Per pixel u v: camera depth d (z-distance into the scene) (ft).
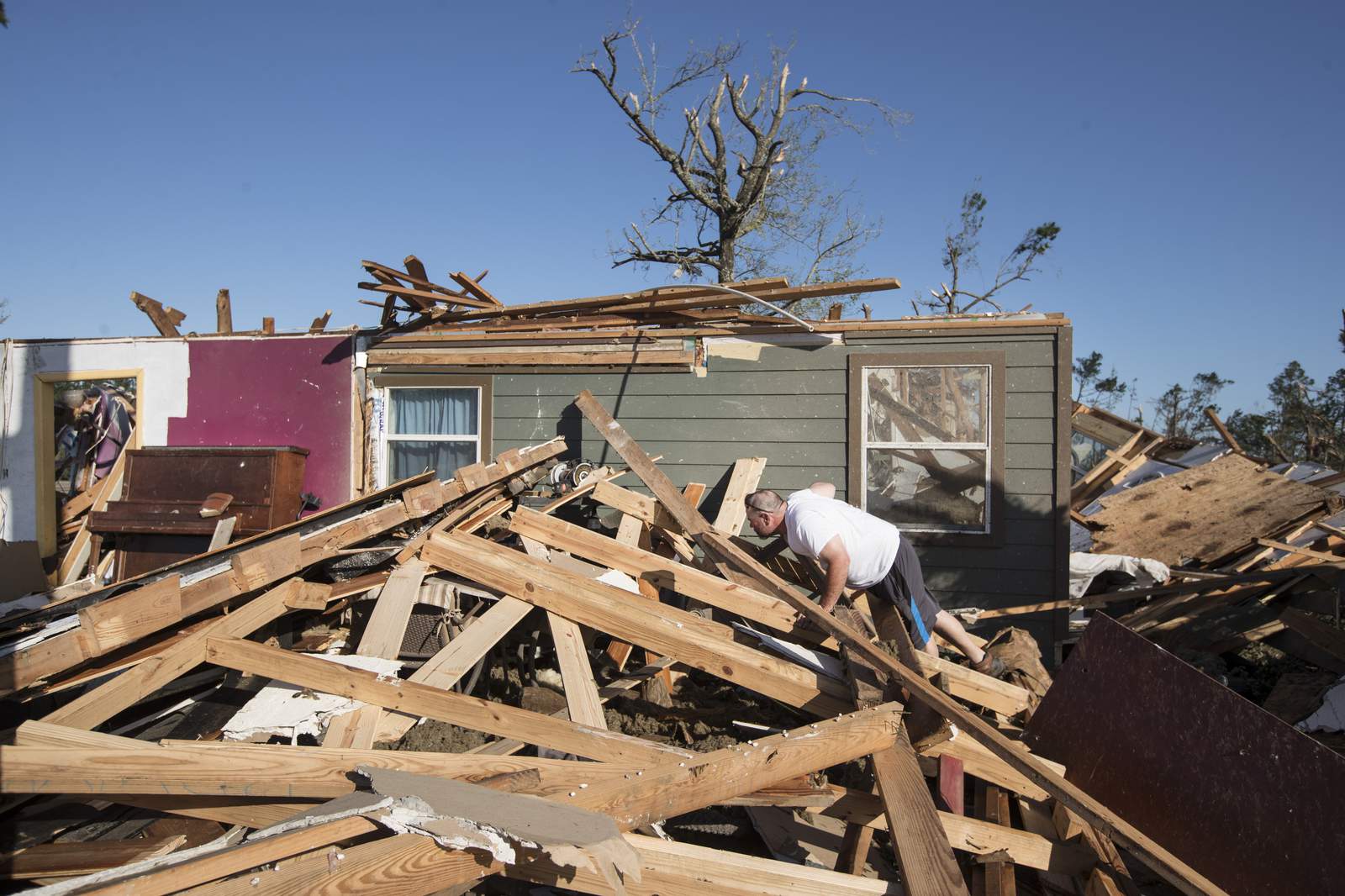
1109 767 13.02
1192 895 9.21
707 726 17.49
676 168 59.67
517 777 10.36
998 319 23.29
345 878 7.75
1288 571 23.24
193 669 15.40
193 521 21.47
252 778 9.82
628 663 20.01
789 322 24.44
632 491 23.75
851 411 24.07
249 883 7.33
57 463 35.22
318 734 12.75
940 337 23.62
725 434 24.89
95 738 10.12
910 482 23.88
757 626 19.08
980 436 23.45
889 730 11.77
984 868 12.02
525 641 19.19
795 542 16.28
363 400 26.76
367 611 18.45
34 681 11.00
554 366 25.70
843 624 14.83
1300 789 10.50
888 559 16.26
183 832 11.02
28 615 14.16
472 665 16.26
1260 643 23.57
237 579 13.52
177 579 12.52
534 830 8.32
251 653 13.17
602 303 24.43
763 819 13.48
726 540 19.04
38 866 10.05
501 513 21.33
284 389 27.27
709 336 24.95
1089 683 13.70
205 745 10.39
